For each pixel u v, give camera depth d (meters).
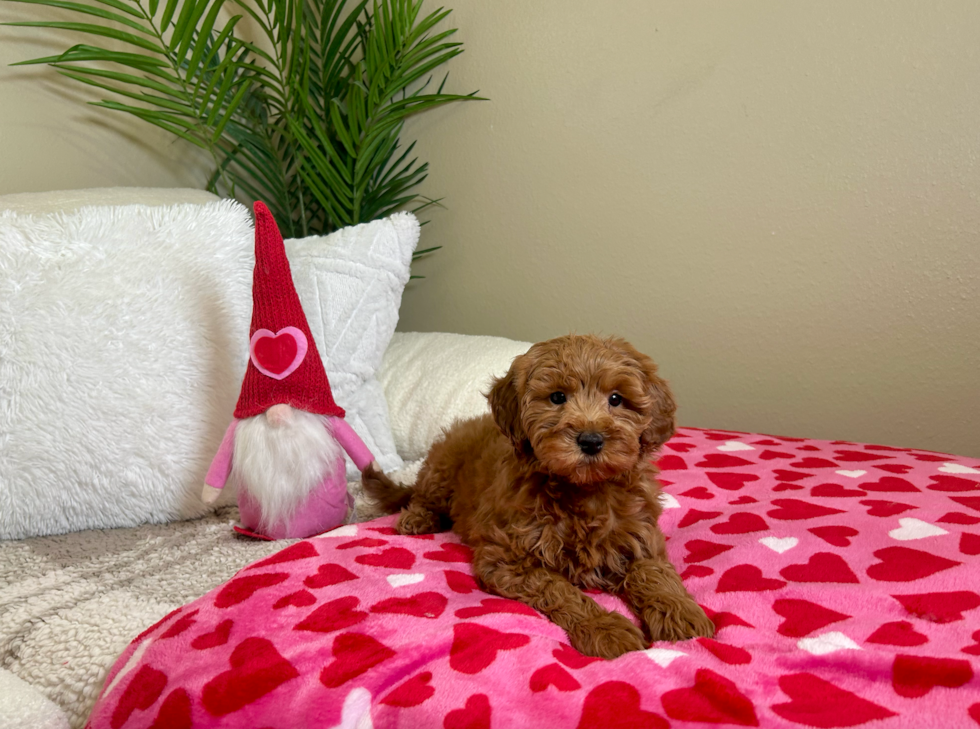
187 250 2.12
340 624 1.27
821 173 2.62
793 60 2.60
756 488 2.06
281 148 3.58
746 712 1.00
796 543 1.63
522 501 1.54
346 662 1.15
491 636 1.22
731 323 2.90
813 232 2.66
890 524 1.69
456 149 3.51
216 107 2.80
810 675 1.11
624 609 1.44
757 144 2.73
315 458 1.83
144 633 1.33
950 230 2.41
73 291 1.96
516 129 3.30
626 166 3.04
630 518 1.57
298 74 3.14
